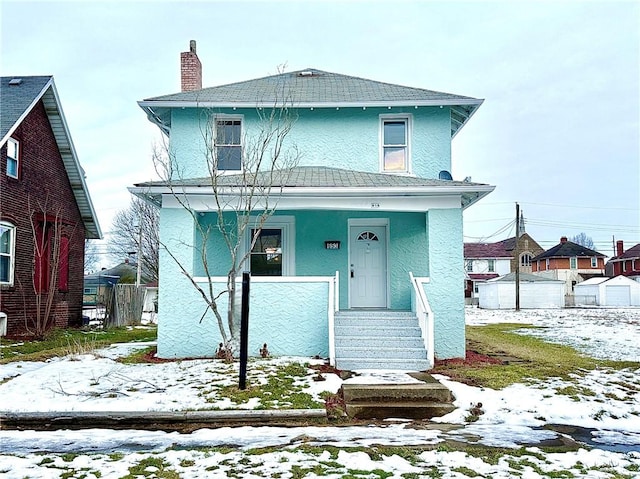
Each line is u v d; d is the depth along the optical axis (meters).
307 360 11.78
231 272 11.81
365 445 6.80
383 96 15.62
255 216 14.84
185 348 12.71
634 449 6.81
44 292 18.86
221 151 15.37
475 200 13.83
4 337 16.33
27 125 18.06
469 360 12.41
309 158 15.45
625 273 56.78
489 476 5.66
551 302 45.94
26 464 6.04
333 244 14.98
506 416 8.30
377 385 9.37
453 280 12.84
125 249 58.28
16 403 8.44
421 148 15.40
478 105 15.44
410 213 15.09
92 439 7.20
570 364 12.05
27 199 18.02
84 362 11.98
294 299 12.80
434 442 6.98
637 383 10.20
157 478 5.59
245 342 9.41
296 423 8.07
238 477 5.61
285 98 15.26
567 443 7.03
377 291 15.10
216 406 8.33
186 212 13.06
